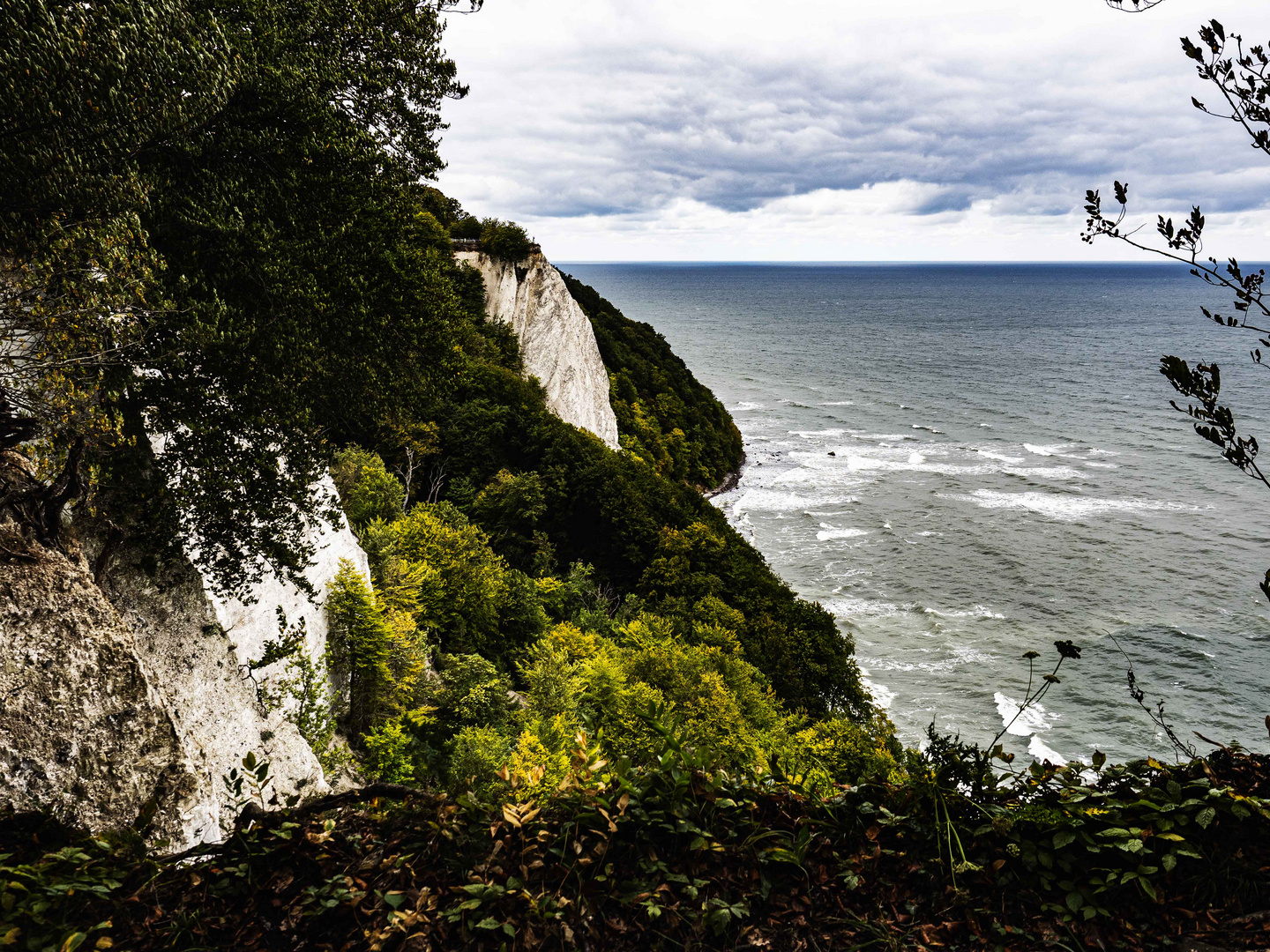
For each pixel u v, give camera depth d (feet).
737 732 104.99
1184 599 250.16
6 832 15.93
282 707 66.28
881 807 16.03
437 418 198.39
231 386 40.22
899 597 252.42
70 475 31.58
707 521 210.79
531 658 128.26
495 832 15.33
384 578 113.91
